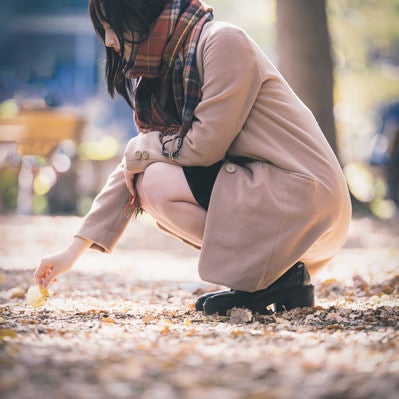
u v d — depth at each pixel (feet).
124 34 13.15
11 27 89.35
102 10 13.15
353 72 97.30
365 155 88.48
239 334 11.44
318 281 20.36
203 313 13.92
